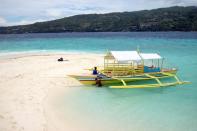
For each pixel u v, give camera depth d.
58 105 14.94
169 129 11.66
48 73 23.97
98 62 31.22
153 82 21.12
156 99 16.52
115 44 62.53
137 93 17.95
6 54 39.59
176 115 13.54
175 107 14.88
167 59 35.12
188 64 30.66
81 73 24.09
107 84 19.84
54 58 35.03
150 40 78.44
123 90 18.66
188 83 20.39
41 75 22.97
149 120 12.81
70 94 17.36
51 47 53.84
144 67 21.84
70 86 19.47
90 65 28.84
